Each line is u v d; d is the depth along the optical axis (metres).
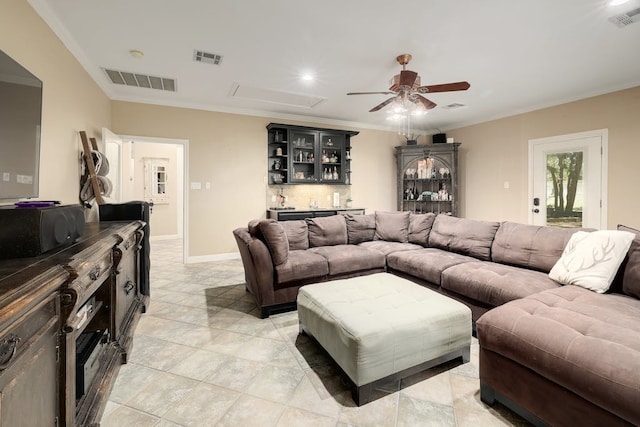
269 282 2.66
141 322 2.55
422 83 3.85
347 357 1.60
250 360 1.98
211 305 2.95
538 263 2.46
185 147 4.69
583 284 1.96
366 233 3.95
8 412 0.70
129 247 2.18
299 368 1.89
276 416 1.48
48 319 0.92
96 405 1.33
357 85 3.99
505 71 3.51
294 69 3.48
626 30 2.65
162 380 1.76
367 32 2.68
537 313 1.55
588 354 1.18
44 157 2.26
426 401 1.59
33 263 1.01
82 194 2.98
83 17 2.43
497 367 1.51
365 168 6.19
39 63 2.19
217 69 3.47
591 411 1.15
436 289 2.71
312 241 3.61
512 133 5.21
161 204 7.22
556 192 4.63
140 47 2.95
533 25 2.57
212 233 4.93
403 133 6.52
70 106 2.76
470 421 1.45
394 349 1.62
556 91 4.20
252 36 2.75
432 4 2.28
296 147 5.37
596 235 2.09
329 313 1.83
